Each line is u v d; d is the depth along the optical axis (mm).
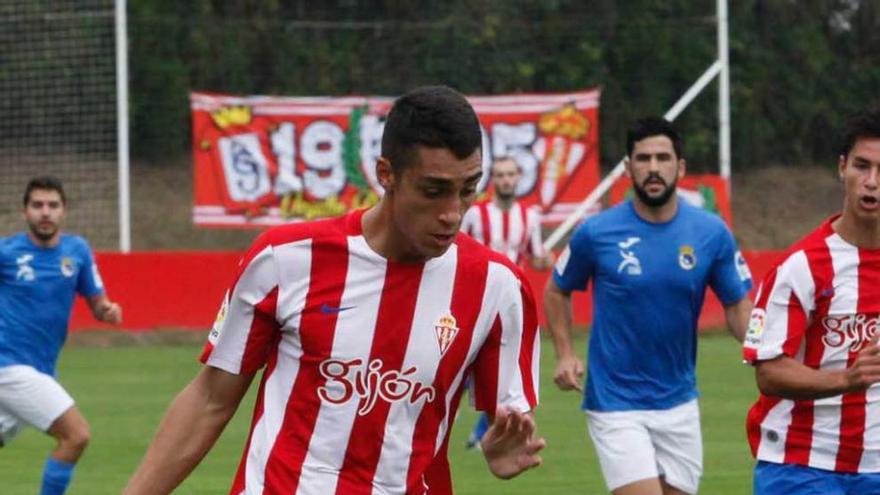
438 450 11320
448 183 10227
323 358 11039
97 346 52031
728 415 37406
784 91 74625
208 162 52188
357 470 11086
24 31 55250
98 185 57906
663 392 20234
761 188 73125
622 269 20250
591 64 61438
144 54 63406
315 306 11039
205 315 52312
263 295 11141
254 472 11273
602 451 20250
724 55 53500
